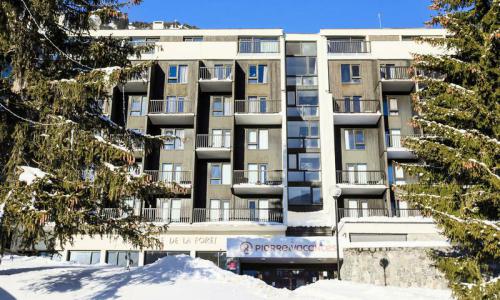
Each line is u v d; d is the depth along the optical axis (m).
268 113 30.59
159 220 28.56
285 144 30.11
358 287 15.67
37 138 11.79
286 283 26.52
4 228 10.59
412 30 33.41
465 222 12.96
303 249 23.80
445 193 14.97
